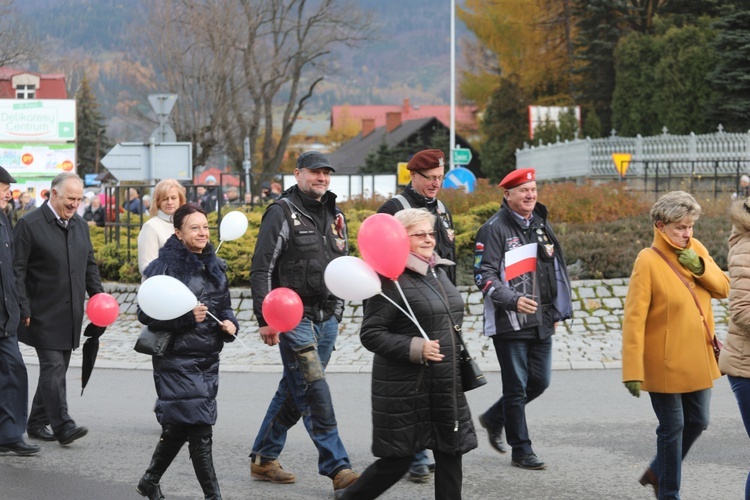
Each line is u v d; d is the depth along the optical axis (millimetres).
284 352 7180
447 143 66375
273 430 7453
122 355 13562
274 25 52875
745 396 5867
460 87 68188
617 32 56844
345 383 11430
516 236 7832
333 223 7480
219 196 17375
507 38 64188
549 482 7312
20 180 45938
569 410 9836
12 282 8250
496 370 12008
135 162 18422
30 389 11500
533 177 7848
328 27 54656
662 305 6250
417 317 5688
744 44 38750
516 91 62250
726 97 39938
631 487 7152
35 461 8109
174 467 8000
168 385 6449
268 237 7172
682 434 6355
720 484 7172
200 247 6641
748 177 24641
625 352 6262
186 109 50062
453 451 5688
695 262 6258
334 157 98125
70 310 8625
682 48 45344
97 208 26688
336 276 5598
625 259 15930
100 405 10453
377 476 5730
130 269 17516
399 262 5578
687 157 32781
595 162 35562
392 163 66000
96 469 7863
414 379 5645
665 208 6266
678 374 6203
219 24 49750
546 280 7871
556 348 13375
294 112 59438
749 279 5789
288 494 7137
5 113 45781
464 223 16812
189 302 6309
